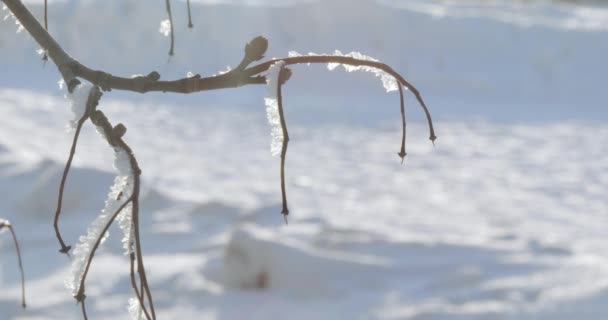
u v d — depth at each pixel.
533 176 14.58
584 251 8.70
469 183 13.81
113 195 1.05
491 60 24.77
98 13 24.09
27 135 15.64
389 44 24.91
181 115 19.45
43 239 8.20
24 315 6.37
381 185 13.35
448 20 25.38
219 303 6.70
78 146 14.84
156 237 8.57
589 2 33.31
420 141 17.75
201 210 9.44
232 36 24.48
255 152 15.80
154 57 23.95
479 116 21.14
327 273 7.10
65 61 1.20
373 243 8.32
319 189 12.79
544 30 25.48
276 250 7.05
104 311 6.51
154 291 6.93
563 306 6.27
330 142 17.16
